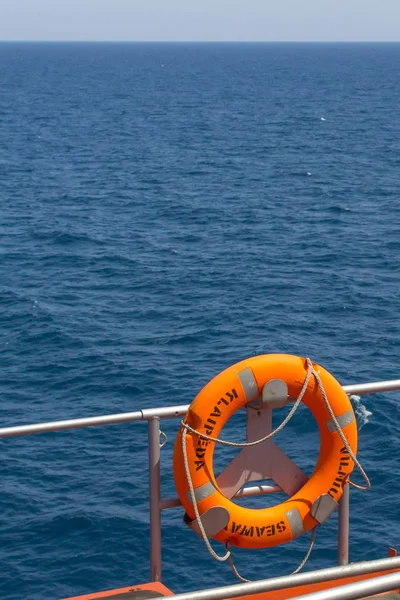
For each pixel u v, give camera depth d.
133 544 16.53
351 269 41.41
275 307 35.03
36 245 46.84
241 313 34.12
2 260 43.44
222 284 38.88
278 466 5.39
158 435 5.19
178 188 66.00
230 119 122.56
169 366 28.09
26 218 54.38
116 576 15.61
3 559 16.11
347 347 30.22
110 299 36.69
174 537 16.64
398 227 51.19
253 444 5.19
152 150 89.44
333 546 15.86
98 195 63.03
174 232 50.56
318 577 3.78
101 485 18.98
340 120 119.44
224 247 46.44
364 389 5.48
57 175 72.81
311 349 29.98
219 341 30.84
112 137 102.00
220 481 5.29
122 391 25.88
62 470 19.72
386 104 146.50
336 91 178.75
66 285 38.97
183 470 5.14
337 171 73.88
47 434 21.69
